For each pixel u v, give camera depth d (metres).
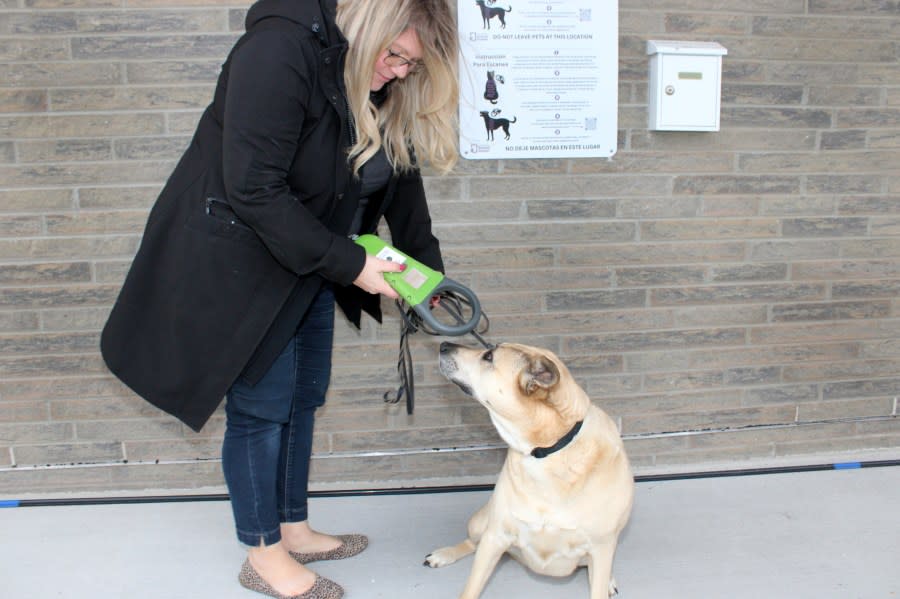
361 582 2.31
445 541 2.54
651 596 2.22
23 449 2.83
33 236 2.68
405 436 2.95
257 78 1.67
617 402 3.01
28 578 2.32
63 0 2.55
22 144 2.62
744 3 2.79
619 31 2.75
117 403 2.82
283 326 1.97
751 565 2.37
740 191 2.93
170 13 2.58
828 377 3.12
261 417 2.05
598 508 1.94
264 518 2.13
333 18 1.75
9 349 2.75
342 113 1.83
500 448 2.97
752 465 3.06
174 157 2.67
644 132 2.83
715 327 3.01
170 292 1.89
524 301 2.89
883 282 3.07
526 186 2.81
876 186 3.00
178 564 2.40
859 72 2.91
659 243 2.92
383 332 2.85
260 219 1.73
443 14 1.79
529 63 2.69
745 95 2.87
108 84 2.61
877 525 2.59
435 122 2.02
